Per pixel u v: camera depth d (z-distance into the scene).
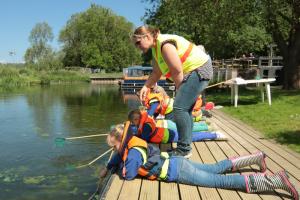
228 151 5.77
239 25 19.17
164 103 6.32
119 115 14.89
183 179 4.13
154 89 6.42
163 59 4.45
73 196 5.88
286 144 6.63
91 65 67.12
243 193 3.96
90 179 6.64
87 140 9.70
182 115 4.61
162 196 3.83
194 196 3.84
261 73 24.92
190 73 4.48
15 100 21.98
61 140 8.19
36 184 6.40
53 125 12.34
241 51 32.66
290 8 18.08
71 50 71.00
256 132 7.82
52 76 49.28
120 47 68.56
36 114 15.27
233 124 8.86
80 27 69.62
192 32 25.17
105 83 50.78
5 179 6.65
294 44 19.58
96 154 8.32
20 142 9.65
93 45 66.88
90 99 22.97
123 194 3.85
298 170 4.91
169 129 5.48
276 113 10.81
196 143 6.32
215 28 19.31
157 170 4.17
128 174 4.20
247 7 17.84
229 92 19.33
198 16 19.25
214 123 8.95
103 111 16.33
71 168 7.28
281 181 3.87
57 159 7.93
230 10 18.08
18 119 13.77
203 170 4.27
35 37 68.88
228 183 4.01
